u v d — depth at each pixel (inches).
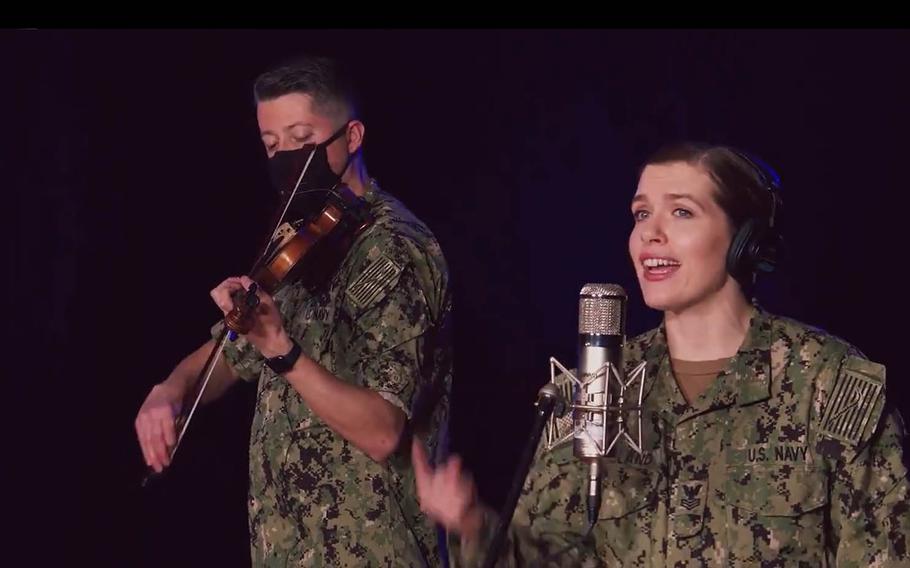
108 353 693.3
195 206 683.4
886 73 605.6
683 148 269.6
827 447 258.7
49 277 684.1
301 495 357.4
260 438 367.2
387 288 355.9
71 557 690.8
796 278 623.2
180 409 393.4
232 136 676.7
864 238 615.2
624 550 269.4
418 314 356.5
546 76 658.8
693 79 633.0
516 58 661.3
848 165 613.6
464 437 687.1
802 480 259.0
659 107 639.1
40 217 679.1
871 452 257.4
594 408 250.4
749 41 622.8
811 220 619.5
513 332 679.7
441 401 369.4
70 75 670.5
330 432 356.2
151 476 390.0
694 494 265.6
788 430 262.2
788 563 258.1
